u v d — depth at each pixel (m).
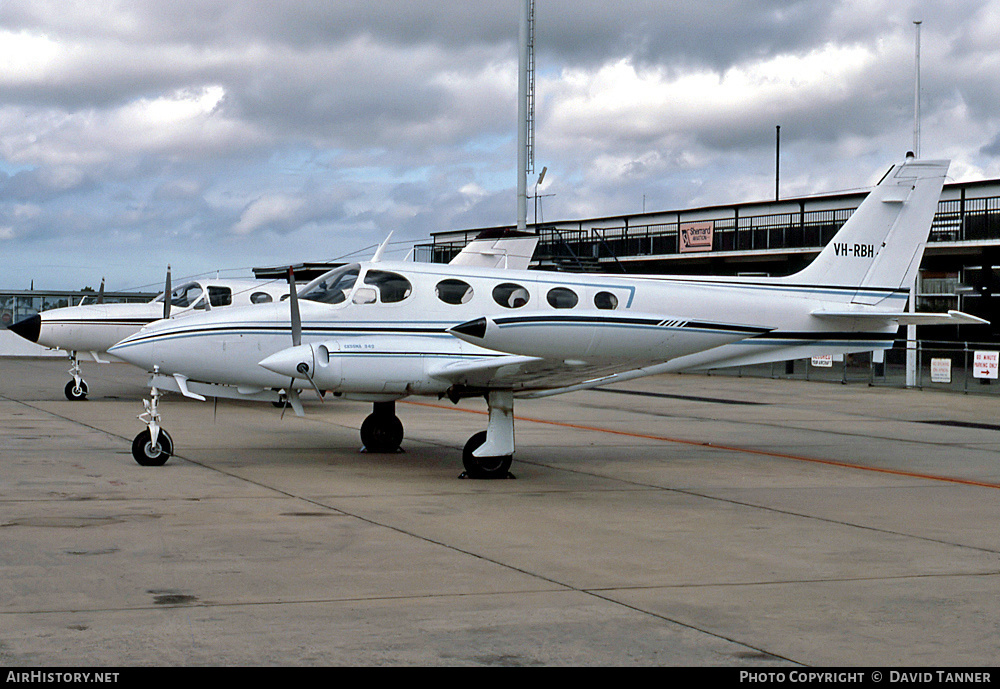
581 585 6.60
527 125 34.00
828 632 5.62
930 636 5.58
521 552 7.57
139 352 12.16
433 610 5.92
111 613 5.71
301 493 10.12
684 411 21.88
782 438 16.77
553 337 10.45
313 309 12.34
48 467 11.53
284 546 7.57
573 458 13.66
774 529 8.73
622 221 44.62
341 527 8.38
